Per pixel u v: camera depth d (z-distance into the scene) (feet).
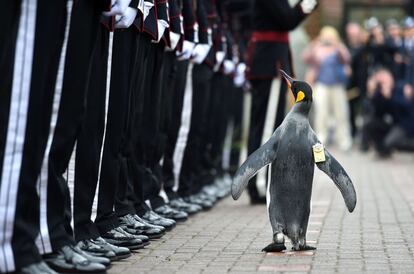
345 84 102.68
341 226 42.50
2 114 26.43
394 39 93.09
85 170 31.68
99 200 34.06
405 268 31.58
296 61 90.53
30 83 26.76
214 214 47.16
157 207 42.63
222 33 51.24
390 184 65.36
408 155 97.35
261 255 33.99
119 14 29.76
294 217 33.47
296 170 32.63
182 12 43.24
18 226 26.78
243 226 42.37
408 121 89.30
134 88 35.86
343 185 32.40
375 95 89.25
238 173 32.19
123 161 36.19
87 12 28.78
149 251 34.76
